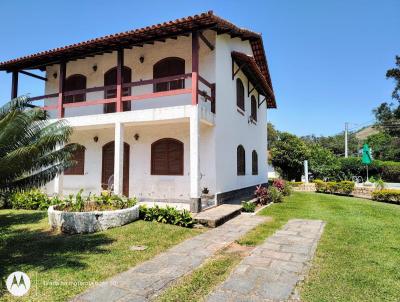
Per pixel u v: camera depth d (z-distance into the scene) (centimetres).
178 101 1193
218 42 1170
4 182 605
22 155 562
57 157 660
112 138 1321
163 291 412
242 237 710
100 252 584
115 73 1355
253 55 1617
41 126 698
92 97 1388
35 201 1076
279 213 1072
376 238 701
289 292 411
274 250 607
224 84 1225
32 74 1398
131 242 652
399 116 3853
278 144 2831
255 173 1731
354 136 6438
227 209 1001
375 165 3072
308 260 543
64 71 1198
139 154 1252
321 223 884
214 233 752
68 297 393
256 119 1802
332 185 1995
